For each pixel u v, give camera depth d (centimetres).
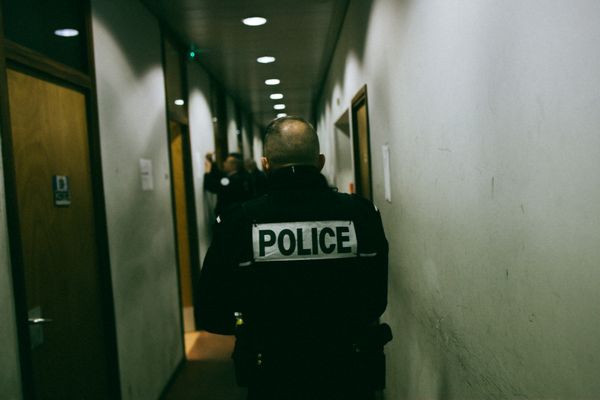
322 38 496
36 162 194
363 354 147
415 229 212
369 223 150
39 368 187
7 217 163
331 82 606
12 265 164
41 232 195
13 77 182
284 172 151
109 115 274
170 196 400
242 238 146
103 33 272
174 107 442
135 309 297
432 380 198
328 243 146
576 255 85
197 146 532
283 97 894
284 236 145
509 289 116
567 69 85
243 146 1046
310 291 145
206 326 153
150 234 339
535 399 106
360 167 407
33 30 200
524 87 102
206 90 608
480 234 133
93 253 244
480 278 135
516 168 108
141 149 332
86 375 229
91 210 245
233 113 895
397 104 232
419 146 196
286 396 145
